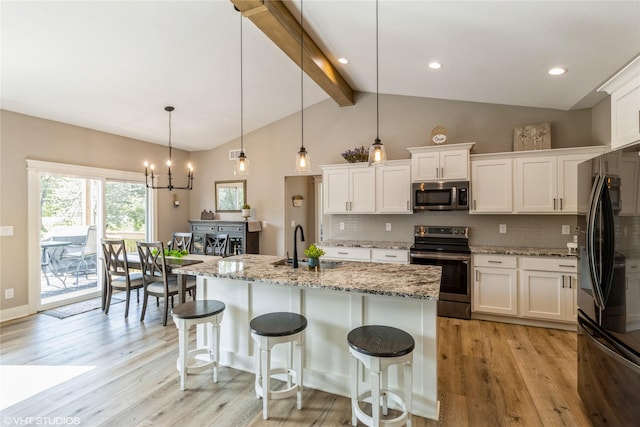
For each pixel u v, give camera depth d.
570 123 3.95
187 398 2.27
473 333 3.41
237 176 6.03
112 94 3.94
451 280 3.89
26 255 4.05
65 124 4.46
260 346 2.04
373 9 2.50
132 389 2.37
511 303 3.65
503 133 4.22
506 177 3.86
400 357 1.75
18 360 2.81
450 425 1.99
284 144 5.60
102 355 2.91
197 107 4.67
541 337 3.30
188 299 4.71
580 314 2.14
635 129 1.83
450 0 2.20
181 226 6.30
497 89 3.73
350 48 3.35
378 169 4.52
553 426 1.96
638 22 2.13
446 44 2.86
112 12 2.64
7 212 3.89
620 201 1.64
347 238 5.07
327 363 2.38
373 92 4.90
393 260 4.24
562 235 3.94
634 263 1.53
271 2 2.60
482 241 4.30
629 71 1.85
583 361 2.07
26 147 4.06
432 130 4.55
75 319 3.86
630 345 1.56
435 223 4.55
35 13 2.54
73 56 3.12
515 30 2.44
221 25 3.02
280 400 2.25
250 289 2.63
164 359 2.84
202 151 6.39
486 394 2.30
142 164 5.54
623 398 1.61
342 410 2.14
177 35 3.06
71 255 4.61
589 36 2.37
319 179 7.12
